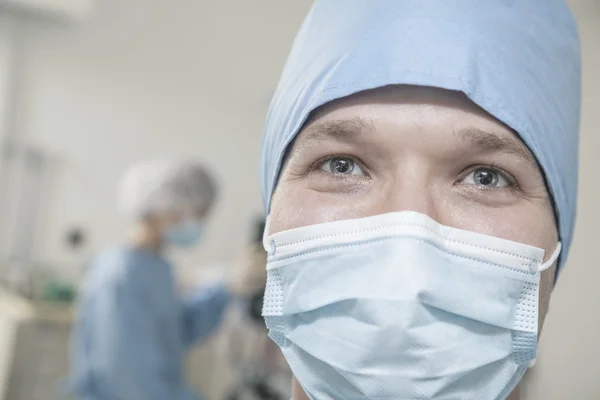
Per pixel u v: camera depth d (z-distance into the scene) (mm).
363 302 702
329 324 736
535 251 729
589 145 2484
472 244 717
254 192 4004
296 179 777
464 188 729
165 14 3816
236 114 3973
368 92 710
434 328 703
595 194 2434
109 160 3682
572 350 2439
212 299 2463
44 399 2770
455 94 700
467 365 707
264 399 2680
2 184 3465
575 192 845
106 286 2141
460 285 709
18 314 2781
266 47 4023
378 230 711
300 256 754
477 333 719
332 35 785
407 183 705
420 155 702
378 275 704
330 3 834
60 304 3016
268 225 806
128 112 3732
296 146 771
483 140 697
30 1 3389
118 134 3705
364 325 707
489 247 717
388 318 687
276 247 777
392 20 745
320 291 741
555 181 758
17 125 3502
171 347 2250
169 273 2258
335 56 752
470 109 699
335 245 732
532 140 715
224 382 3092
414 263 690
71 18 3582
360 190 744
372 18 754
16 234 3480
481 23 749
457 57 715
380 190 730
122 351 2096
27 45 3531
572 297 2469
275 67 4043
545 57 799
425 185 708
